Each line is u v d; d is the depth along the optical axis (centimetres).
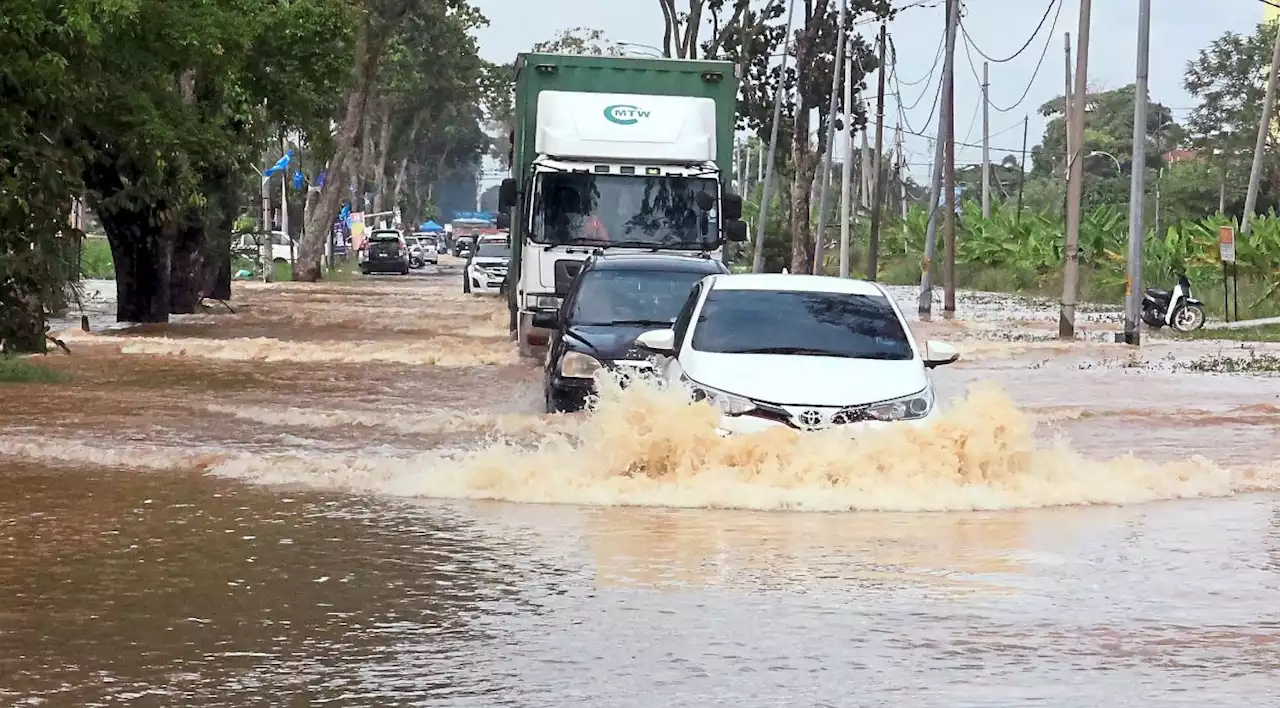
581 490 1994
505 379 3812
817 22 10750
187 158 4609
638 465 2062
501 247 9156
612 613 1352
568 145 4225
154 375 3775
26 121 3878
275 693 1108
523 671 1165
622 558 1591
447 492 2016
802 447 2023
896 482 2002
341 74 5672
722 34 10856
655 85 4419
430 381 3741
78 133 4347
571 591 1440
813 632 1285
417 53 15762
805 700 1088
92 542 1675
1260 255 8106
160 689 1117
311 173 11919
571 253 4197
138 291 5856
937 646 1239
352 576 1504
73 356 4275
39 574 1512
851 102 10069
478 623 1316
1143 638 1268
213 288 7638
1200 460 2289
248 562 1573
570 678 1145
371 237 13525
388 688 1120
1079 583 1480
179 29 4294
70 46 3900
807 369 2112
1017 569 1545
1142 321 6650
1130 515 1891
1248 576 1519
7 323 3959
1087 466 2198
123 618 1331
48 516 1839
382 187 17975
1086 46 6047
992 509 1928
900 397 2083
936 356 2269
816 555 1611
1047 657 1205
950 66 7550
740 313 2277
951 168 7512
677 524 1795
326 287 10238
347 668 1173
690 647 1235
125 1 3894
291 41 5519
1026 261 11250
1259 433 2823
